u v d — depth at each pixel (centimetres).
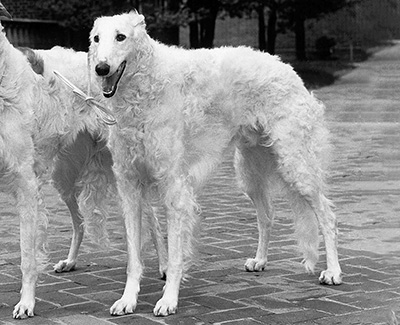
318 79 2166
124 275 562
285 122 537
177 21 2267
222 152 532
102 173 580
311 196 539
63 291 518
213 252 625
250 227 721
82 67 548
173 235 482
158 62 475
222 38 3700
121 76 464
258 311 458
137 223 493
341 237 640
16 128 470
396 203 680
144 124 475
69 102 537
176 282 473
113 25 455
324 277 521
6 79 466
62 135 535
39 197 487
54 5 2202
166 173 483
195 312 461
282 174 540
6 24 2072
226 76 520
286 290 509
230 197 881
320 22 3036
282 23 2894
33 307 464
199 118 505
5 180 479
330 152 561
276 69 540
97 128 552
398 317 434
